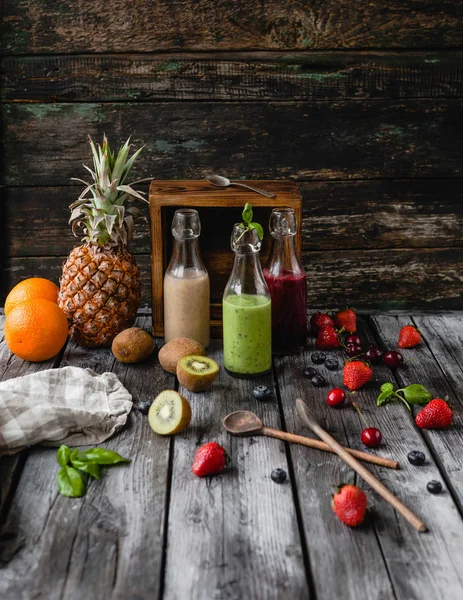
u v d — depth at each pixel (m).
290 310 1.82
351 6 2.18
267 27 2.19
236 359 1.72
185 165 2.32
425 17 2.19
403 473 1.37
